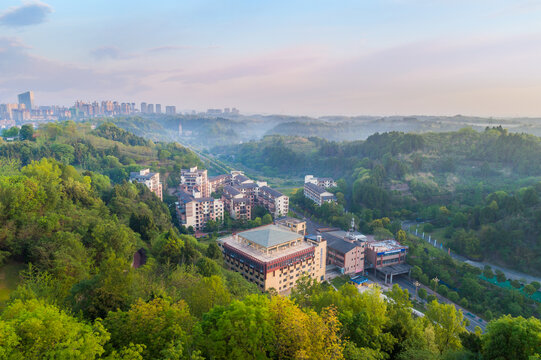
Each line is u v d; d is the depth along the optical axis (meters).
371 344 63.81
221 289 66.12
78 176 159.38
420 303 146.88
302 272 136.25
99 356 43.88
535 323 55.62
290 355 46.53
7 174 139.25
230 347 47.09
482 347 60.22
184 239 140.25
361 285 157.00
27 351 37.81
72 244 83.25
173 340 46.09
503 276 158.88
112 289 58.09
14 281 74.31
